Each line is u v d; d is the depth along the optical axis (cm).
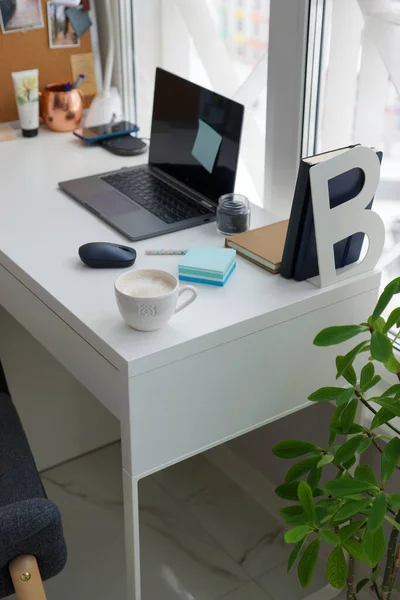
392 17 153
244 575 189
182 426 136
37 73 201
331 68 167
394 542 138
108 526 203
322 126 173
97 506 210
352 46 166
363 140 172
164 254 152
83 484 218
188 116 176
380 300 122
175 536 199
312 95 167
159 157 186
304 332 144
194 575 188
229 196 160
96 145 204
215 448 222
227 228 159
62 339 143
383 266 175
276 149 178
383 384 167
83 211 170
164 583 186
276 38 167
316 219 135
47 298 142
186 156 178
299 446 136
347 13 162
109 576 188
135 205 170
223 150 166
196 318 133
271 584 186
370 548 113
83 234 160
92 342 131
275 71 171
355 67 168
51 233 161
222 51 208
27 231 161
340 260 148
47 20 209
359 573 183
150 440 133
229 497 211
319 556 192
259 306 137
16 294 156
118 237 159
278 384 146
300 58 163
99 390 136
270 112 176
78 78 214
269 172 182
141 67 224
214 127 168
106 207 169
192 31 210
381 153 141
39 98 214
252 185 210
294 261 144
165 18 220
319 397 129
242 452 216
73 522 204
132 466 133
